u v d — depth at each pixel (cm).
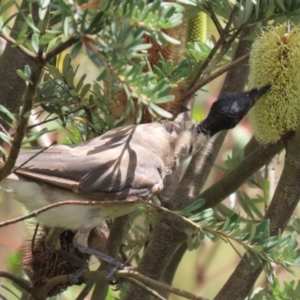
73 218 567
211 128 639
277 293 516
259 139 566
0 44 750
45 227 616
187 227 625
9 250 862
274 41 540
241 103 638
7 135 448
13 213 861
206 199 654
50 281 568
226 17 582
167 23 373
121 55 357
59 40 467
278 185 561
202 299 472
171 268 730
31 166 553
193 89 577
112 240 630
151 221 697
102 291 621
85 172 565
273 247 494
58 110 577
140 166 585
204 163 677
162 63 531
